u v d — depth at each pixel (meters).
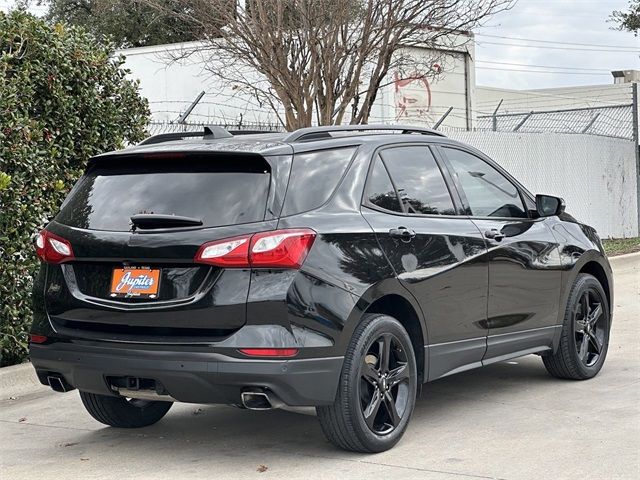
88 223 5.63
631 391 7.11
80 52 8.94
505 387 7.41
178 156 5.53
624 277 14.84
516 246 6.77
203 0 12.65
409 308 5.84
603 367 8.08
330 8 12.34
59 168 8.77
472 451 5.62
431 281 5.93
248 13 12.70
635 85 21.05
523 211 7.16
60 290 5.63
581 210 19.59
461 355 6.27
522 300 6.82
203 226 5.22
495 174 7.04
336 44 12.56
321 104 12.79
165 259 5.22
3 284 8.03
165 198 5.46
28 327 8.30
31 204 8.27
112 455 5.86
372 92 12.96
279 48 12.40
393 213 5.90
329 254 5.30
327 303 5.21
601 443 5.72
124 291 5.36
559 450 5.59
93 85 9.10
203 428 6.46
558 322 7.25
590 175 19.84
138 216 5.32
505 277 6.63
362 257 5.48
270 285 5.06
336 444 5.57
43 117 8.63
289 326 5.06
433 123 18.62
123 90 9.49
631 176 21.17
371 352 5.61
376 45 12.62
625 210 21.00
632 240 19.97
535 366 8.23
